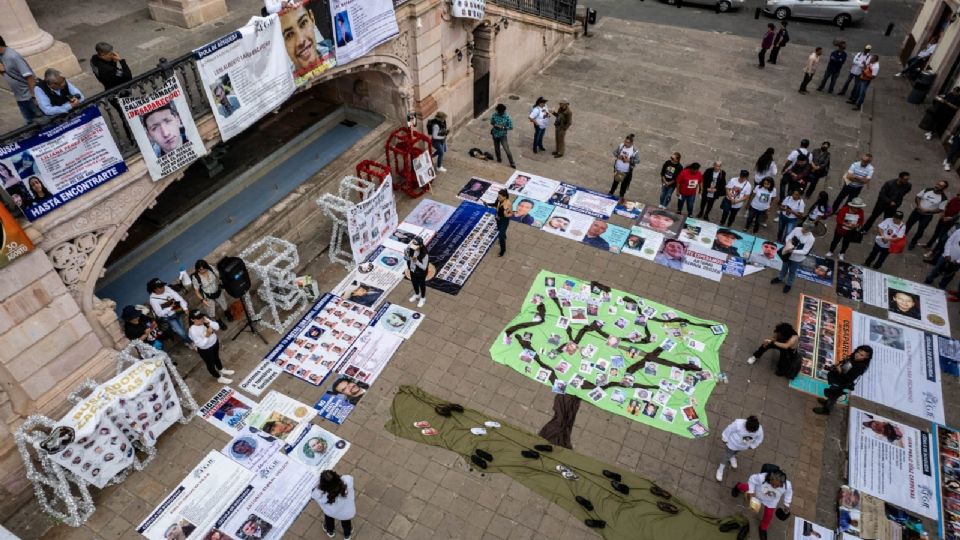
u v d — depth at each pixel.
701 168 14.32
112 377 8.62
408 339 10.01
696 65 19.23
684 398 9.14
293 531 7.55
